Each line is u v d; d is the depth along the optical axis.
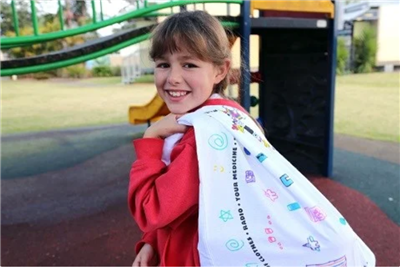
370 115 7.39
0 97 11.87
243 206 0.90
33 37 2.26
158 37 0.97
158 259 1.16
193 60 0.96
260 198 0.90
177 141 0.98
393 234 2.74
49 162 5.16
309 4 3.60
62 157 5.41
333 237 0.92
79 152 5.66
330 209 0.95
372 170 4.25
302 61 4.16
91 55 2.69
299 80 4.23
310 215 0.91
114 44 2.76
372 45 14.74
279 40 4.39
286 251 0.91
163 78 0.98
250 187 0.90
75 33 2.38
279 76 4.50
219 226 0.90
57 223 3.16
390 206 3.24
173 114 1.02
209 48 0.96
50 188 4.11
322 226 0.91
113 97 11.59
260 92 4.76
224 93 1.09
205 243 0.90
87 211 3.41
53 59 2.57
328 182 3.88
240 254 0.91
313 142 4.17
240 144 0.90
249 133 0.93
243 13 3.18
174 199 0.90
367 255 1.00
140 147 1.00
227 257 0.91
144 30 2.83
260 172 0.90
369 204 3.30
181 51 0.95
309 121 4.19
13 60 2.47
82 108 9.77
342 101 8.93
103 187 4.08
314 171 4.20
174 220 0.98
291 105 4.39
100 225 3.10
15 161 5.25
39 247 2.74
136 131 7.02
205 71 0.97
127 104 10.24
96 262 2.51
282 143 4.59
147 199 0.94
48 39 2.30
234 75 1.18
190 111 0.99
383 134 5.96
